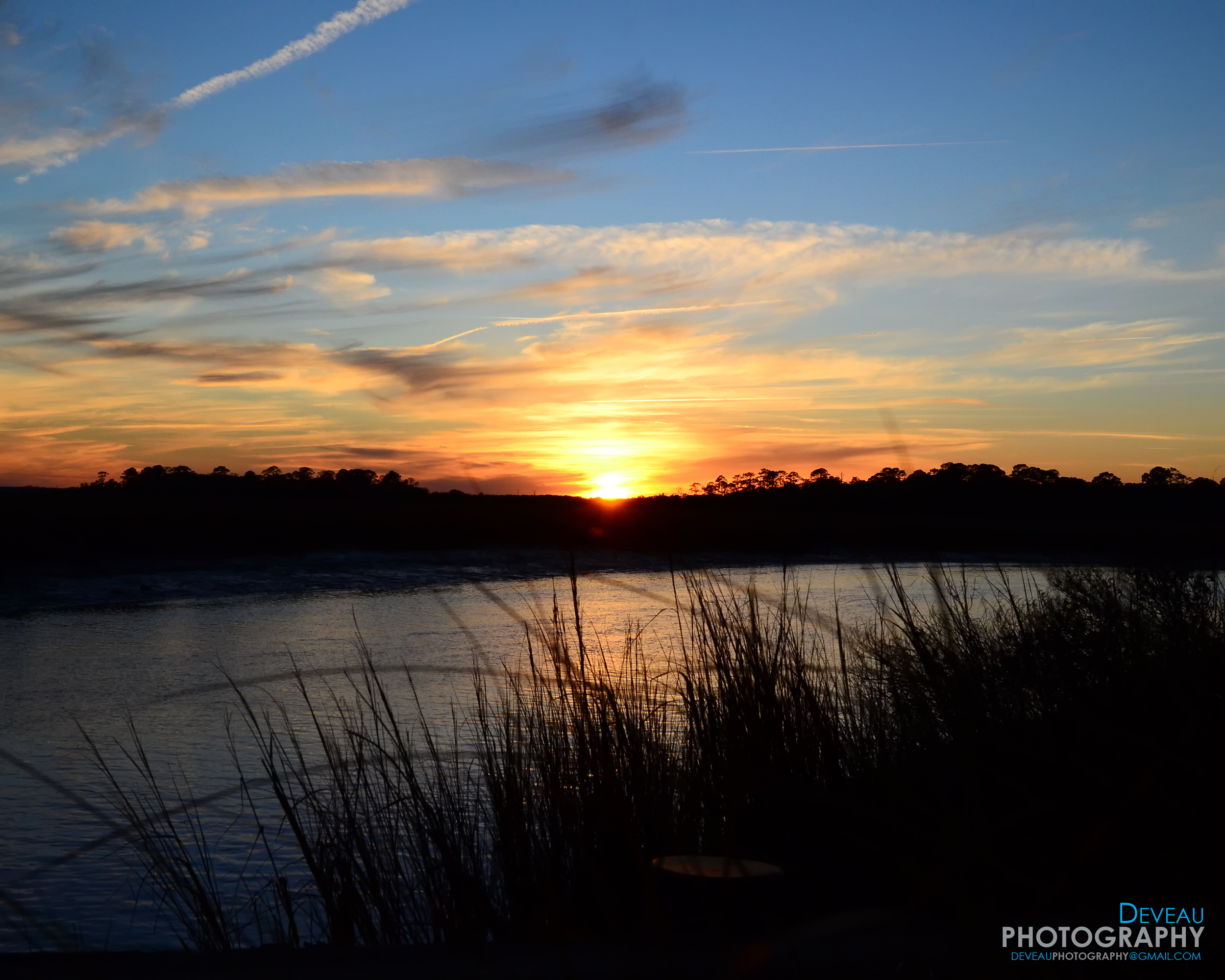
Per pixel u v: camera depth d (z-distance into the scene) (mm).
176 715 7312
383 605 16891
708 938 2225
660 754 3131
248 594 18266
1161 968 2043
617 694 3529
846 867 2744
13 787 5363
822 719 3477
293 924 2865
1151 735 2680
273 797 4953
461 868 2840
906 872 2207
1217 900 2244
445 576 20812
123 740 6523
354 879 2945
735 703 3369
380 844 3086
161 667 10305
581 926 2625
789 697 3564
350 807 3180
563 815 2914
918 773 2727
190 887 3090
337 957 2375
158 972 2293
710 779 3064
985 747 2623
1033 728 2781
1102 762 2600
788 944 1769
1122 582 3969
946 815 2115
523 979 2170
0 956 2410
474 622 12633
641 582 11727
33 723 7234
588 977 2129
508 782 3053
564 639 3373
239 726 6770
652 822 2861
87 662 10711
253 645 11953
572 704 3248
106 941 3293
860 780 3039
